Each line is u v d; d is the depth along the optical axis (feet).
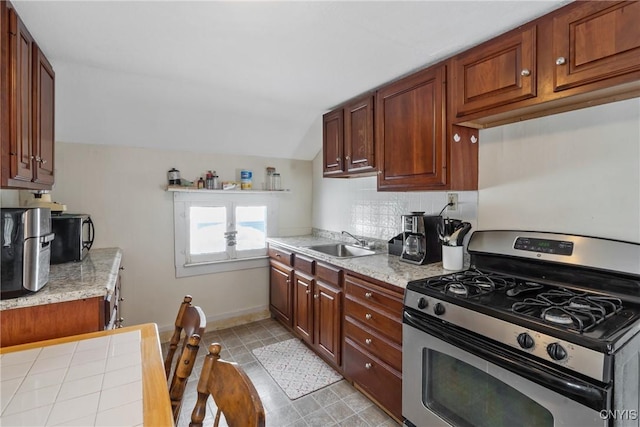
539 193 5.36
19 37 4.29
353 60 5.98
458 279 5.24
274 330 10.11
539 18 4.49
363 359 6.49
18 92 4.25
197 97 7.86
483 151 6.15
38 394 2.86
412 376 5.08
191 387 7.06
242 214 10.75
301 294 8.87
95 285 5.03
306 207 12.00
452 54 5.74
